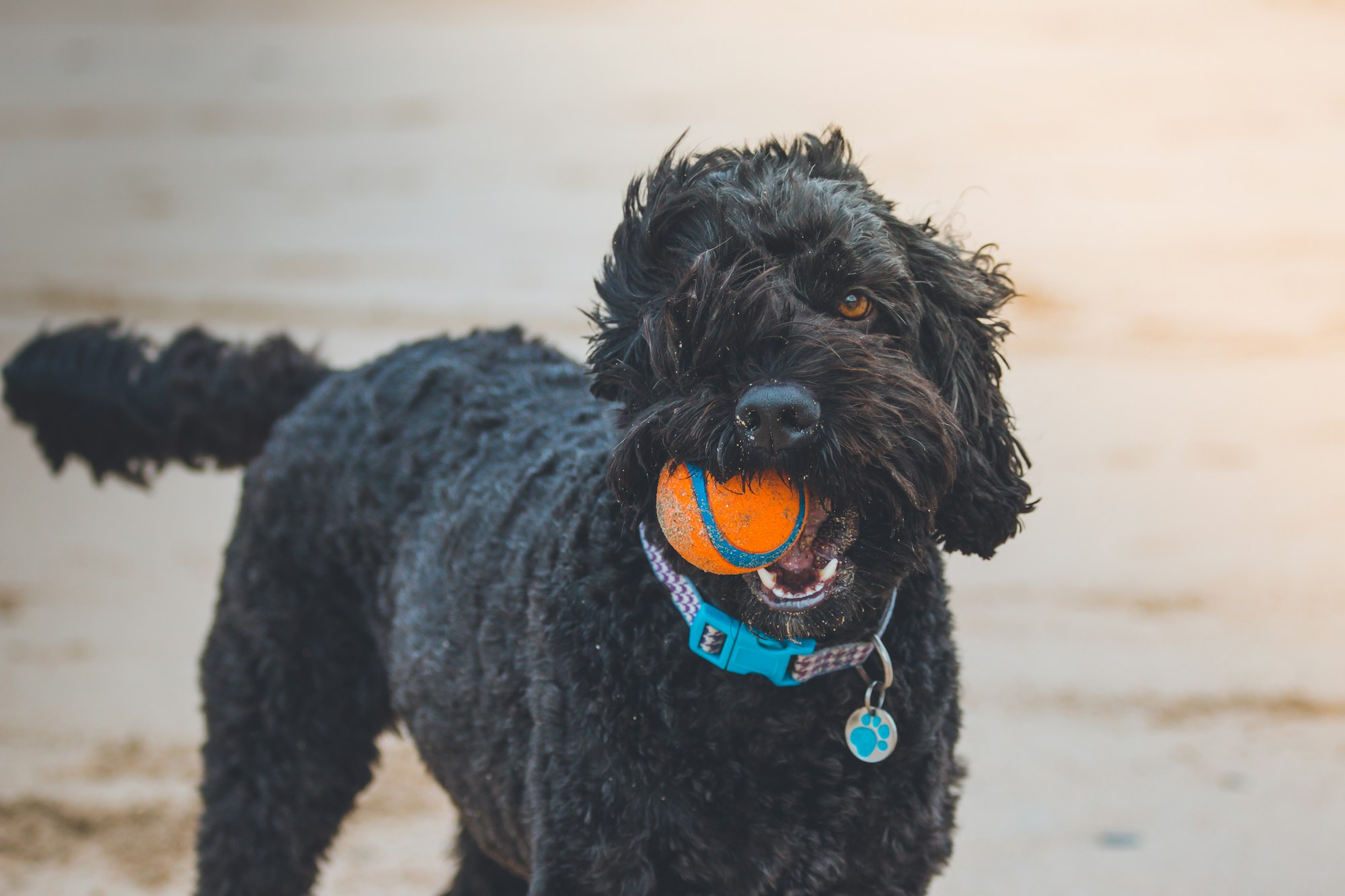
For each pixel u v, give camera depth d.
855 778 4.32
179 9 29.75
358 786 5.81
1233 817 7.04
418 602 5.17
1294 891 6.43
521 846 4.79
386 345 14.42
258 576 5.77
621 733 4.28
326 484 5.68
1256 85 23.42
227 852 5.67
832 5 28.97
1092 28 26.95
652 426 4.02
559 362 5.98
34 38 27.64
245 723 5.71
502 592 4.81
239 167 21.03
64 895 6.52
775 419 3.75
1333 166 19.98
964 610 9.43
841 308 4.21
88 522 11.33
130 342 6.94
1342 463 11.91
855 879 4.38
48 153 21.66
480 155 21.11
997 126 21.64
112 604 9.81
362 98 23.98
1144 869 6.61
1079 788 7.32
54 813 7.20
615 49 26.23
